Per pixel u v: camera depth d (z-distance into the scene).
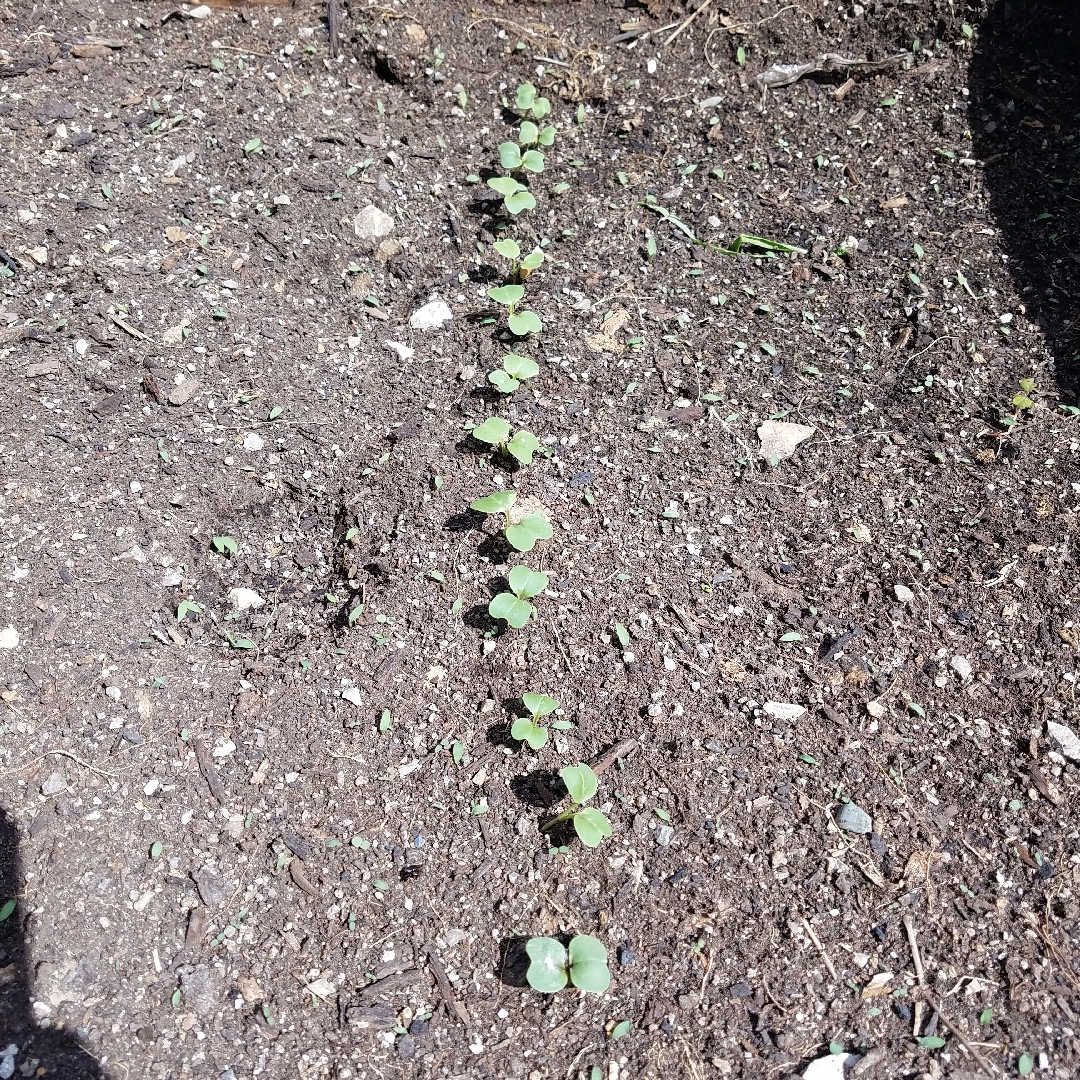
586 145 0.80
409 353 0.71
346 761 0.56
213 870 0.53
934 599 0.61
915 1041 0.49
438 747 0.57
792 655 0.59
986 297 0.72
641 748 0.56
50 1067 0.48
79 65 0.77
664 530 0.64
